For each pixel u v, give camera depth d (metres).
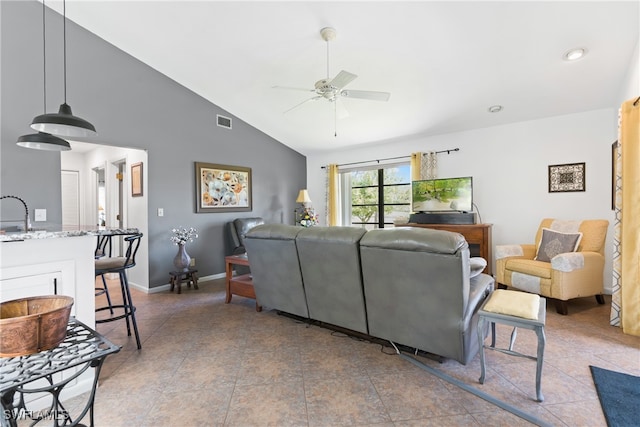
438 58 3.12
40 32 3.12
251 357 2.27
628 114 2.54
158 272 4.12
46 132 2.25
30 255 1.64
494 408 1.66
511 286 3.65
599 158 3.71
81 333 1.08
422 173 5.00
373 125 4.78
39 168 3.11
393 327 2.21
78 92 3.37
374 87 3.68
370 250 2.11
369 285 2.22
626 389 1.80
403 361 2.19
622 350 2.29
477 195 4.60
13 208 2.95
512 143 4.31
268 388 1.87
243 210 5.23
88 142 3.45
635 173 2.49
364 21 2.74
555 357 2.19
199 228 4.59
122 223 4.80
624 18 2.40
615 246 2.72
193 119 4.50
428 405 1.69
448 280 1.85
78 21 3.32
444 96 3.81
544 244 3.59
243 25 3.00
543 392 1.78
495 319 1.80
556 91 3.46
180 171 4.35
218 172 4.82
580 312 3.13
